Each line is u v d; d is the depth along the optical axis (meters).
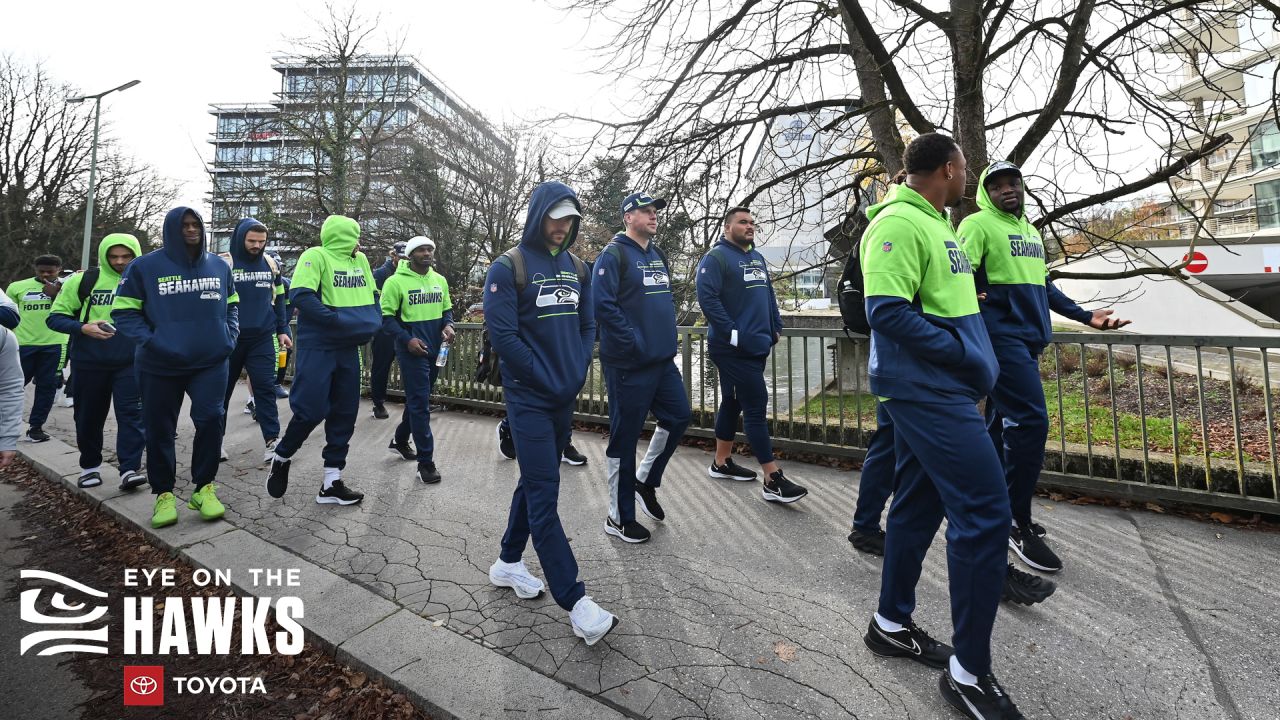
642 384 3.40
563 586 2.40
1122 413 6.40
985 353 2.08
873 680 2.13
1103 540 3.28
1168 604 2.60
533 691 2.10
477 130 20.70
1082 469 3.95
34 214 24.11
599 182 7.70
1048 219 5.54
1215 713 1.93
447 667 2.25
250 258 5.10
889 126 5.90
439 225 20.84
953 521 1.99
